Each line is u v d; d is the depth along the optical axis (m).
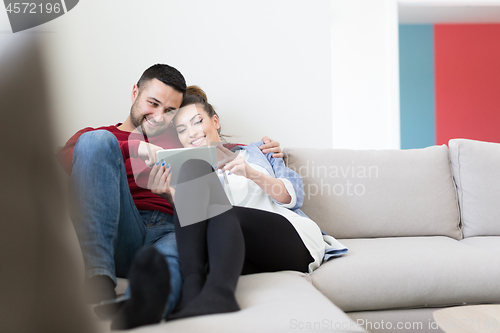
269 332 0.62
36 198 0.19
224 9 2.15
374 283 1.19
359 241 1.61
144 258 0.64
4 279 0.20
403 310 1.23
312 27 2.21
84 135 0.96
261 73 2.18
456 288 1.23
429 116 5.58
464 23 5.50
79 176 0.89
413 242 1.54
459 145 1.90
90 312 0.23
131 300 0.62
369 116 3.34
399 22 5.40
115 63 2.06
